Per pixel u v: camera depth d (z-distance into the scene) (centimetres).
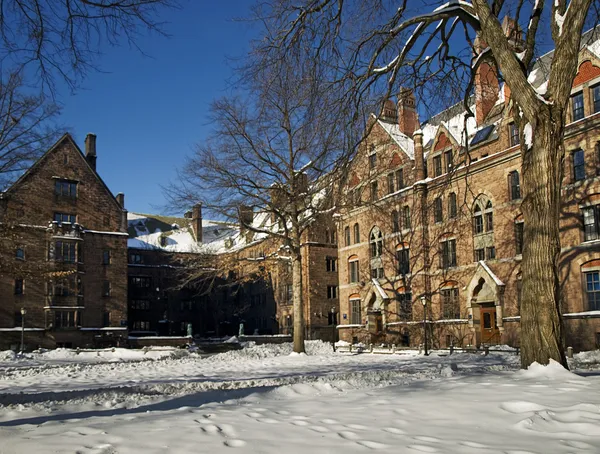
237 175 3381
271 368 2541
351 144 1784
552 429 704
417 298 4616
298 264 3675
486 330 4069
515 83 1362
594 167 3372
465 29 1838
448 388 1042
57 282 5525
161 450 584
